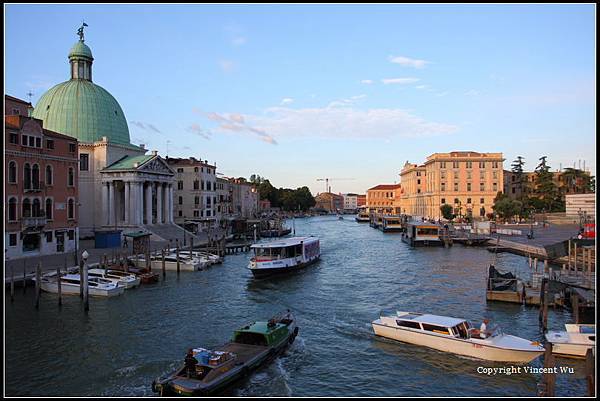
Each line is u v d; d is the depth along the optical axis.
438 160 117.25
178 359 22.73
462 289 38.53
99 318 29.91
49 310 31.75
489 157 116.88
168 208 80.81
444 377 20.91
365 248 72.00
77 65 78.69
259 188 196.25
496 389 19.66
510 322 28.67
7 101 55.34
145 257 48.97
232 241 80.50
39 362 22.38
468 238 73.75
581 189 114.56
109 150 74.94
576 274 33.50
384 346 24.81
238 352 21.94
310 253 53.22
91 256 50.12
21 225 46.28
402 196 168.75
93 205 74.38
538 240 66.56
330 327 28.12
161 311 31.83
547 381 18.36
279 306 33.34
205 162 104.31
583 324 25.44
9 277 36.72
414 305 33.19
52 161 50.66
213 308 32.75
